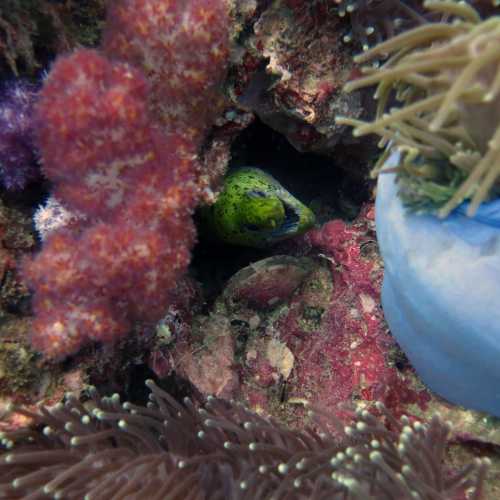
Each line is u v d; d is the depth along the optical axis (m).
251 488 0.47
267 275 0.56
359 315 0.54
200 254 0.65
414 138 0.43
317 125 0.56
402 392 0.51
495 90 0.38
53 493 0.47
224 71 0.51
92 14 0.50
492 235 0.43
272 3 0.52
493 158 0.39
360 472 0.46
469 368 0.45
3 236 0.49
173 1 0.47
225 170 0.56
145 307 0.48
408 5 0.52
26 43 0.48
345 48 0.54
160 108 0.49
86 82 0.45
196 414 0.51
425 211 0.44
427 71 0.42
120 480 0.48
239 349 0.57
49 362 0.50
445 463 0.48
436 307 0.44
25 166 0.49
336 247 0.57
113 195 0.46
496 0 0.47
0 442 0.49
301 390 0.55
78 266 0.46
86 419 0.49
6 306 0.49
